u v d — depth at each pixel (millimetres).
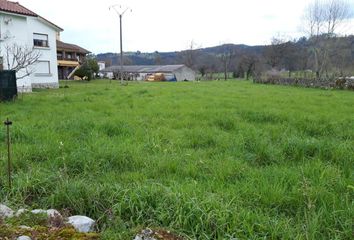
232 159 5375
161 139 6863
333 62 46531
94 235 2889
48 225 3053
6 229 2842
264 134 7242
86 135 7090
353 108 12070
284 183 4258
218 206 3281
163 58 101688
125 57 98938
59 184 3934
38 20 28266
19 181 4047
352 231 3023
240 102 14117
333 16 46219
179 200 3352
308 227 3057
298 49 59812
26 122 8602
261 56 69875
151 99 15219
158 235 2863
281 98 16188
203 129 7941
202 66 80562
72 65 54406
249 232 2963
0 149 5836
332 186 4156
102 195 3709
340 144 6020
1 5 21344
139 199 3438
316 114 10406
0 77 13977
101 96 16797
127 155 5457
